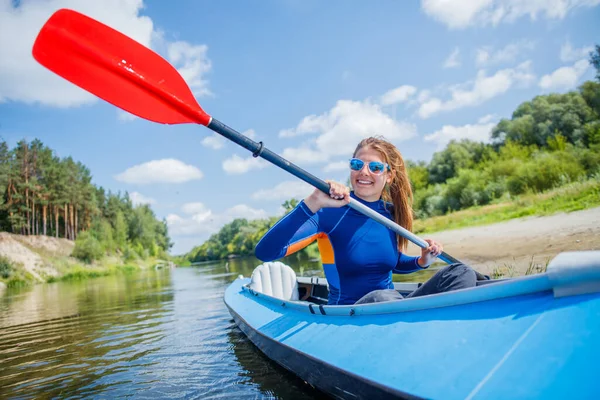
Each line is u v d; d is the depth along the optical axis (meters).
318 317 2.71
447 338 1.63
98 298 11.56
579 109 31.03
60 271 36.91
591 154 16.67
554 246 7.68
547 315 1.40
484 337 1.51
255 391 2.76
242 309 4.23
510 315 1.52
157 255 74.81
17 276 30.53
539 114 33.16
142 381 3.27
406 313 1.98
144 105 2.32
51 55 2.23
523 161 23.14
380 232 2.66
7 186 49.06
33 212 49.38
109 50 2.31
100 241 54.03
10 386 3.47
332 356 2.07
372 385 1.67
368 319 2.20
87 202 58.06
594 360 1.15
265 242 2.43
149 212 93.19
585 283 1.36
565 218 10.50
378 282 2.68
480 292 1.69
